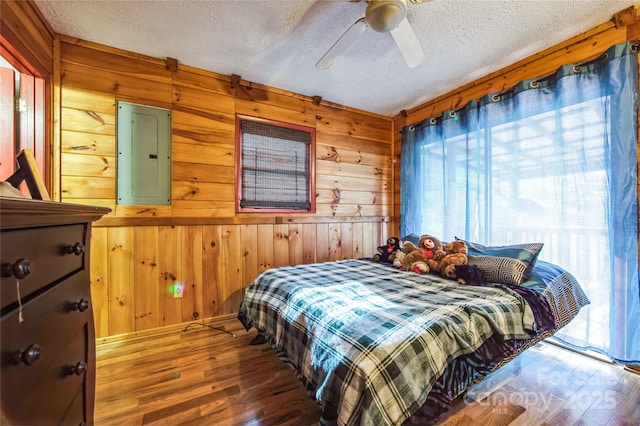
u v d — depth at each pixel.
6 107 1.70
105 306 2.12
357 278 1.97
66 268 0.80
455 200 2.82
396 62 2.35
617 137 1.78
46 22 1.82
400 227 3.52
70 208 0.77
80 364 0.83
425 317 1.21
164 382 1.63
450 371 1.09
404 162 3.42
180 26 1.89
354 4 1.68
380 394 0.92
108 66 2.13
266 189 2.83
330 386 1.03
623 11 1.75
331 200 3.25
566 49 2.08
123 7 1.70
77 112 2.03
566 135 2.01
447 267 1.98
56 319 0.73
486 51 2.20
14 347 0.55
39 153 1.83
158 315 2.30
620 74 1.76
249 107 2.72
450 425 1.29
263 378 1.67
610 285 1.81
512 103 2.33
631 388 1.56
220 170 2.58
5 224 0.51
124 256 2.18
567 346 2.02
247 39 2.04
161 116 2.32
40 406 0.64
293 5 1.70
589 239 1.91
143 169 2.25
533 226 2.20
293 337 1.43
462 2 1.66
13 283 0.55
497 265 1.83
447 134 2.88
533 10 1.74
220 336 2.24
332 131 3.25
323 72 2.54
